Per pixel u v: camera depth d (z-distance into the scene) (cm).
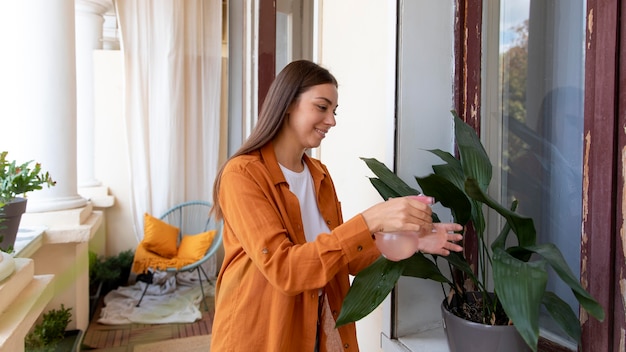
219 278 111
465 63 136
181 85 393
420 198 86
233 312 102
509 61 134
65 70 262
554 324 115
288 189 106
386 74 145
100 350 274
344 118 174
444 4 140
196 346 282
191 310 337
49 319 244
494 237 138
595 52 91
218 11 408
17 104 253
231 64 403
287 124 110
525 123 128
